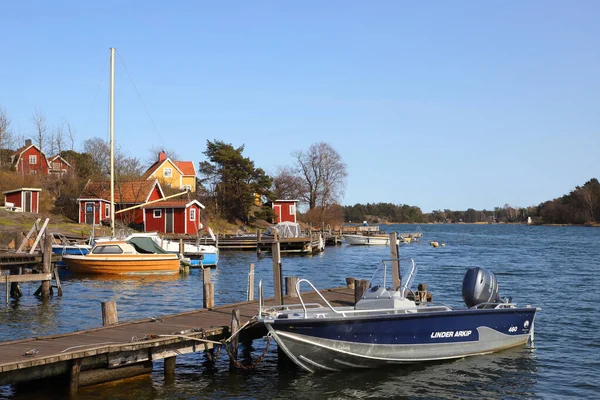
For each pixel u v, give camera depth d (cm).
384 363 1495
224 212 7919
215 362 1546
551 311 2277
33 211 5859
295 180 9775
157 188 6725
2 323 2022
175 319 1611
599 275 3594
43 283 2547
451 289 2969
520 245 7231
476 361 1579
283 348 1395
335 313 1498
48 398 1235
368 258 5203
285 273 3850
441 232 12975
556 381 1425
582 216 15100
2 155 7369
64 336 1385
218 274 3659
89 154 7775
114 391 1296
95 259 3353
